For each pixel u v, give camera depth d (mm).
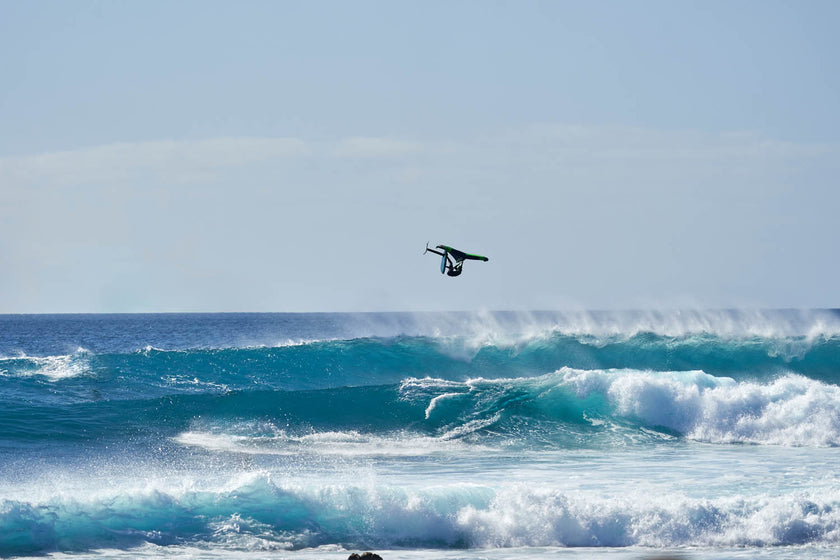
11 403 118125
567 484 83500
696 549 67500
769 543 68688
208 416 116625
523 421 116688
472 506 72000
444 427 115000
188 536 67312
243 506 70812
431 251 98375
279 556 64688
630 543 69312
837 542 68750
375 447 105688
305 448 103938
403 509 71250
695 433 115562
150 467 89562
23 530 64875
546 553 66625
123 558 62750
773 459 99312
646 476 87875
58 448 98438
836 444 110875
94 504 68625
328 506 71625
